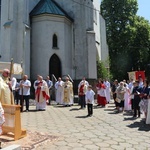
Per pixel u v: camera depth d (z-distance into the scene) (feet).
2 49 72.79
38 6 79.97
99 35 106.22
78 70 80.79
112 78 119.96
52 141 21.99
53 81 67.10
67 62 78.33
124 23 123.85
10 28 70.13
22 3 72.49
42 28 74.69
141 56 121.08
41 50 74.23
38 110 46.62
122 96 44.78
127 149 19.95
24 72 69.77
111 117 37.76
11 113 22.41
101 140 22.82
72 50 82.07
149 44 123.34
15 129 21.98
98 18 106.11
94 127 29.30
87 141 22.34
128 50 120.26
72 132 26.21
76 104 59.67
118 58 123.24
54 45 75.92
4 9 74.08
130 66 123.65
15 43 71.56
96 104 59.72
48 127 28.91
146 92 34.12
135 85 38.52
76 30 82.43
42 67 73.56
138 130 27.89
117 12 124.06
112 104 60.75
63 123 31.86
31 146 19.90
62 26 77.00
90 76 79.05
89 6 83.05
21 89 44.93
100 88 54.49
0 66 41.50
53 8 77.46
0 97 23.16
